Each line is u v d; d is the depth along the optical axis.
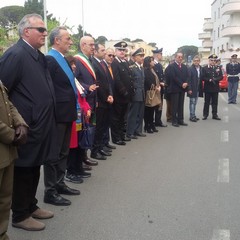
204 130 10.21
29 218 4.20
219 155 7.39
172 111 10.87
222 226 4.19
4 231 3.52
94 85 5.98
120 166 6.59
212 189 5.38
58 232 4.09
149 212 4.58
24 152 3.91
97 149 6.99
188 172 6.22
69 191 5.18
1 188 3.43
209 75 11.98
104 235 4.00
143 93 8.94
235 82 16.98
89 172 6.18
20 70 3.83
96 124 6.85
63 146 5.04
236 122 11.62
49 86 4.05
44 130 3.96
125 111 8.35
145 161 6.92
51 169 4.81
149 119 9.73
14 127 3.39
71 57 5.57
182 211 4.60
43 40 4.00
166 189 5.39
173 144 8.40
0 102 3.24
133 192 5.27
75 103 4.95
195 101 11.77
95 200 4.99
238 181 5.75
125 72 7.98
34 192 4.32
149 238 3.91
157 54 10.50
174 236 3.96
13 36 14.59
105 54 7.42
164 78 10.83
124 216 4.47
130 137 8.91
